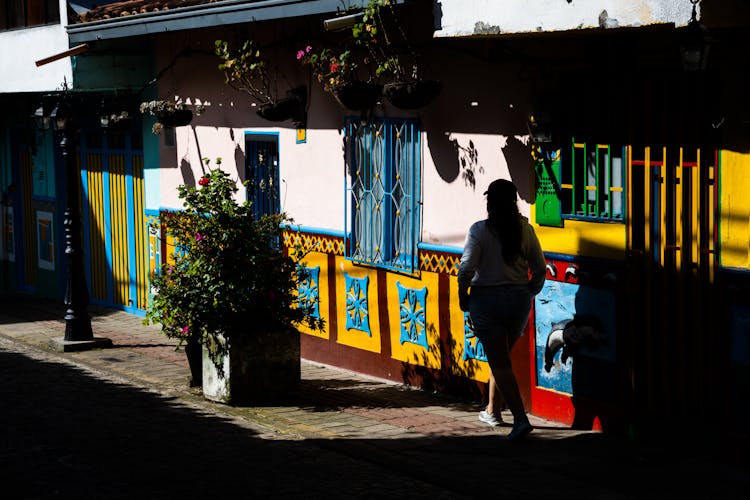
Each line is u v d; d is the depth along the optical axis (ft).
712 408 24.09
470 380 30.76
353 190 35.12
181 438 26.68
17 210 59.47
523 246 25.64
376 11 28.86
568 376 27.63
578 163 27.02
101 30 42.83
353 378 34.81
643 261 25.34
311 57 32.65
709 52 22.08
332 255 36.37
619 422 26.21
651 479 22.58
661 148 24.80
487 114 29.50
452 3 26.27
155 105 42.52
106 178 51.65
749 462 23.29
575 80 26.76
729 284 23.40
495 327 25.77
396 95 29.14
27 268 59.52
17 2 50.88
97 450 25.53
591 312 26.71
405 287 32.99
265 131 39.32
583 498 21.30
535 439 26.17
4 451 25.48
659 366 25.36
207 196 31.53
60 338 42.16
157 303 31.22
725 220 23.43
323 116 36.27
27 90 50.11
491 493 21.65
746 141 22.86
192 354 33.04
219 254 30.78
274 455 24.90
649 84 24.88
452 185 30.96
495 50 28.48
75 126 41.01
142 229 49.32
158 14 38.60
